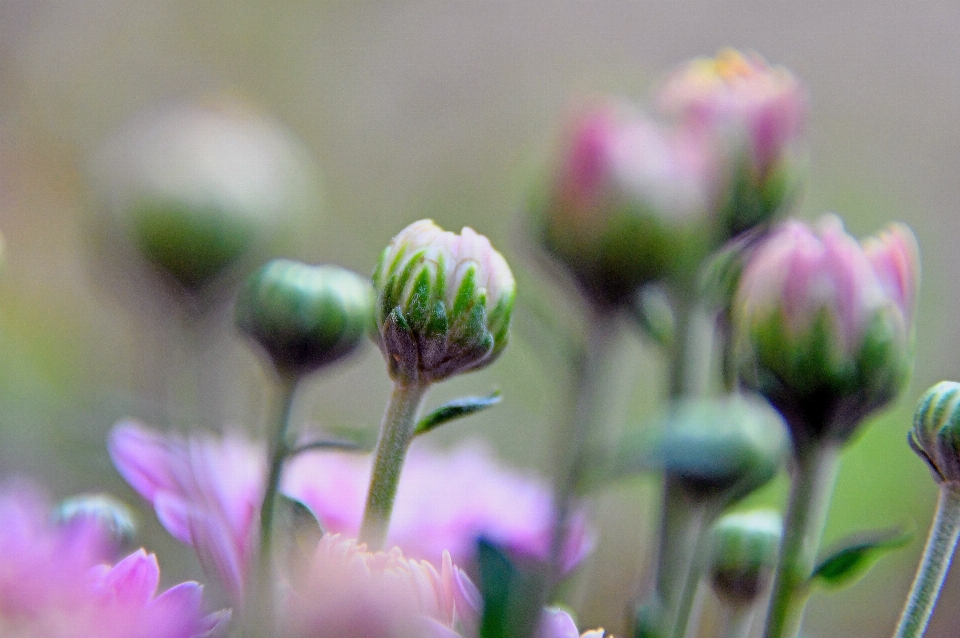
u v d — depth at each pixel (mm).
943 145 764
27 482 276
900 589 323
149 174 284
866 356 255
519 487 282
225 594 257
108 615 234
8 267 428
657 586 266
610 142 269
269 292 269
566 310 295
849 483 318
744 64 285
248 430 310
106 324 375
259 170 291
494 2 785
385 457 256
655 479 278
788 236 259
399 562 240
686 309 273
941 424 257
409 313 255
